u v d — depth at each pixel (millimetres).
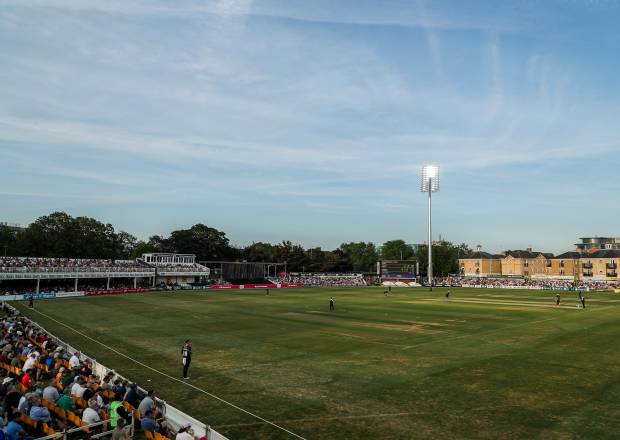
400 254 194750
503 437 15766
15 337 27828
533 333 38438
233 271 130625
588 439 15523
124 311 54906
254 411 18469
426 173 117438
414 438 15734
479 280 138250
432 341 34625
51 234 114812
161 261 129125
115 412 15461
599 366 26188
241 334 37938
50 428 14672
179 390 21406
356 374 24438
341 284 136625
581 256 174625
